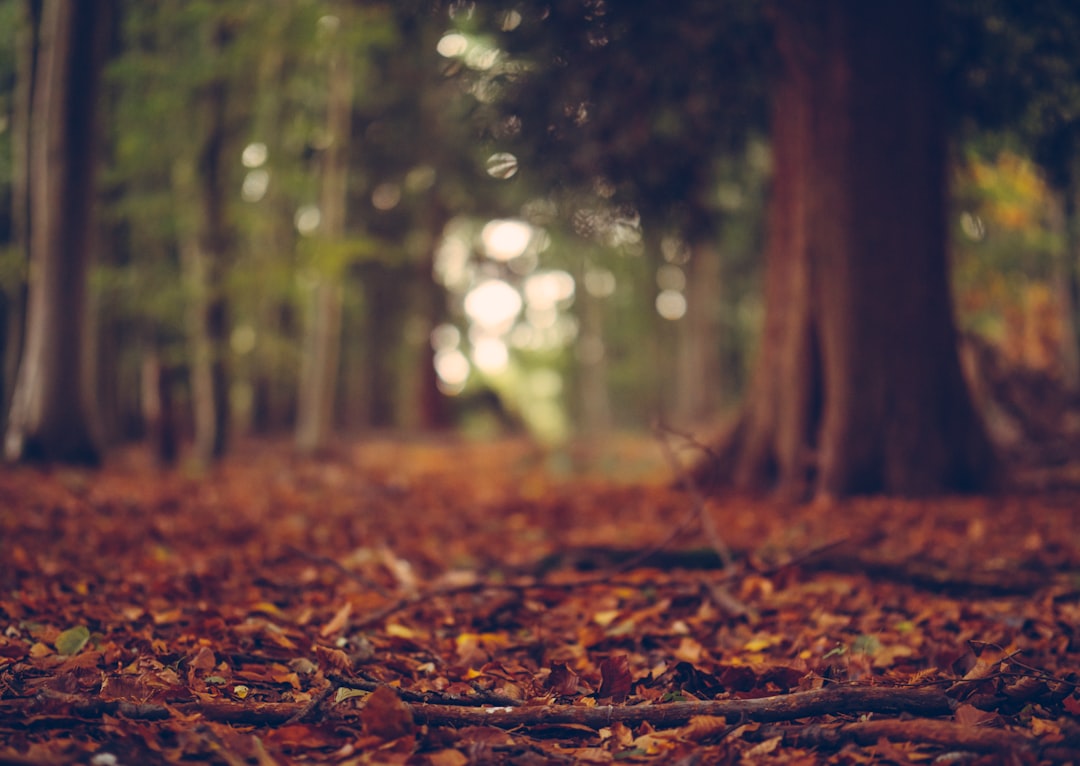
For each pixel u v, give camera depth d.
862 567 5.82
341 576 5.74
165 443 13.52
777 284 10.86
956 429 9.70
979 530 7.07
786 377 10.36
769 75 11.24
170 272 15.30
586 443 21.95
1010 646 4.07
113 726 2.77
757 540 7.18
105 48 12.57
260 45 14.10
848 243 9.81
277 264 14.86
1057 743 2.67
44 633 3.95
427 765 2.67
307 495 10.61
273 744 2.78
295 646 3.99
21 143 13.08
